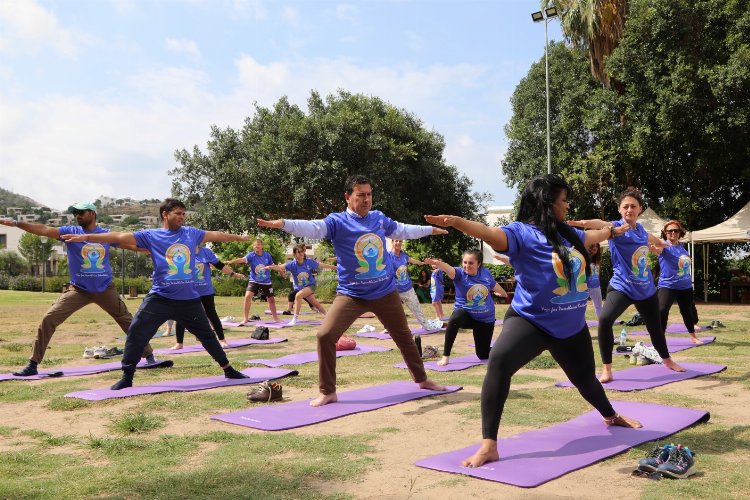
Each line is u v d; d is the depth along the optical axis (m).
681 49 21.22
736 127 20.81
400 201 25.94
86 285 8.12
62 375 8.12
